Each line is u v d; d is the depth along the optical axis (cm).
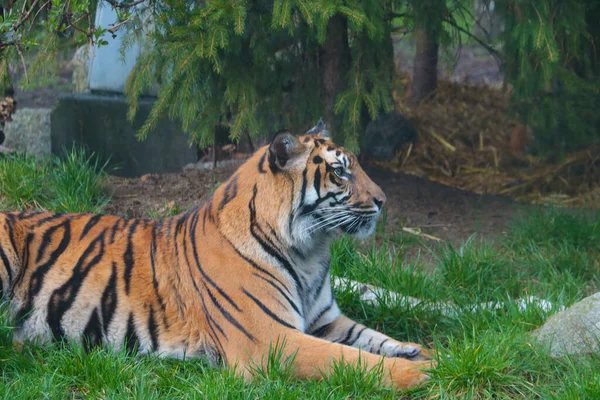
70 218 852
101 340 802
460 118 1809
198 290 788
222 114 1217
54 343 802
